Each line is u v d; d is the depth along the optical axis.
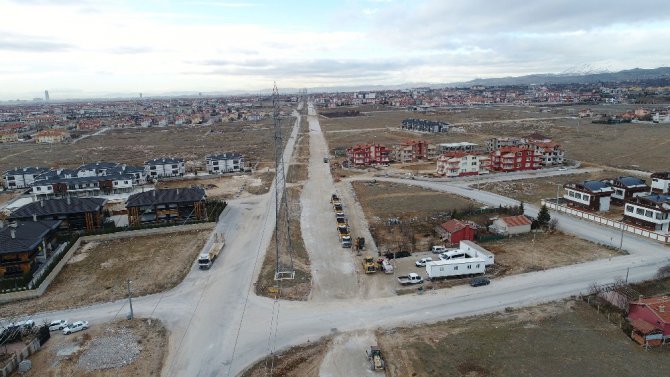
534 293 57.34
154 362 45.25
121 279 64.88
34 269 68.25
